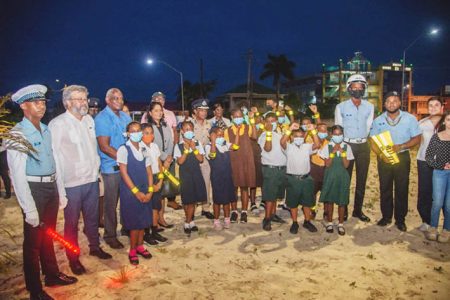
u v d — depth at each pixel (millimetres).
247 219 6793
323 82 58094
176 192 6133
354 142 6461
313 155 6473
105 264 4879
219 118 7715
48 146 3926
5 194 9258
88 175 4691
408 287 4211
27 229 3770
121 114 5637
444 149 5340
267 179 6055
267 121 5918
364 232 6035
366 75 55281
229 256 5117
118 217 7211
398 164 6035
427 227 6023
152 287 4242
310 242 5617
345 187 5809
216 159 6070
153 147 5430
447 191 5461
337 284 4281
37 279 3846
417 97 51938
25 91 3713
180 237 5898
